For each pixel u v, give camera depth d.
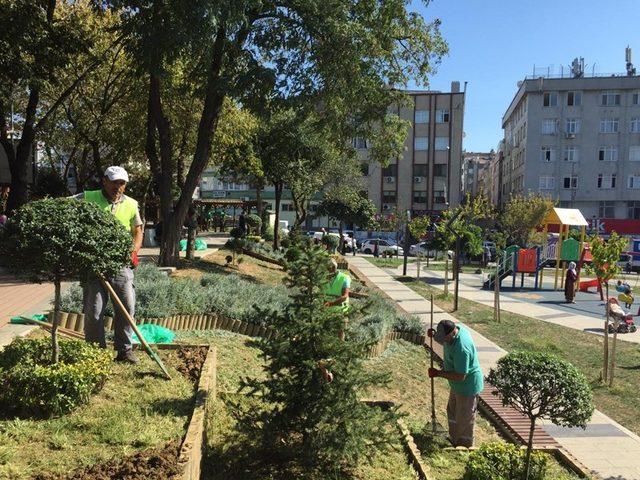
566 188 54.06
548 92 54.09
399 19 16.61
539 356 5.22
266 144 26.75
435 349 10.26
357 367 4.45
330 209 44.25
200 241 23.89
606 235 51.38
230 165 26.70
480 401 8.11
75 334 6.20
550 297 23.47
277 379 4.46
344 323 4.50
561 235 26.77
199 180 15.77
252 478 4.16
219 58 15.01
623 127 52.47
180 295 8.61
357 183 37.19
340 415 4.32
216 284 10.96
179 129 21.95
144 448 3.62
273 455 4.56
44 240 3.87
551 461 6.05
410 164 59.75
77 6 21.64
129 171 34.78
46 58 15.96
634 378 10.33
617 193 52.72
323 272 4.46
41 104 24.86
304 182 29.39
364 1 15.92
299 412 4.38
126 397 4.43
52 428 3.73
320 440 4.29
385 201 60.16
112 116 24.59
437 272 33.41
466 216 29.52
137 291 8.38
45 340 4.57
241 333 8.63
